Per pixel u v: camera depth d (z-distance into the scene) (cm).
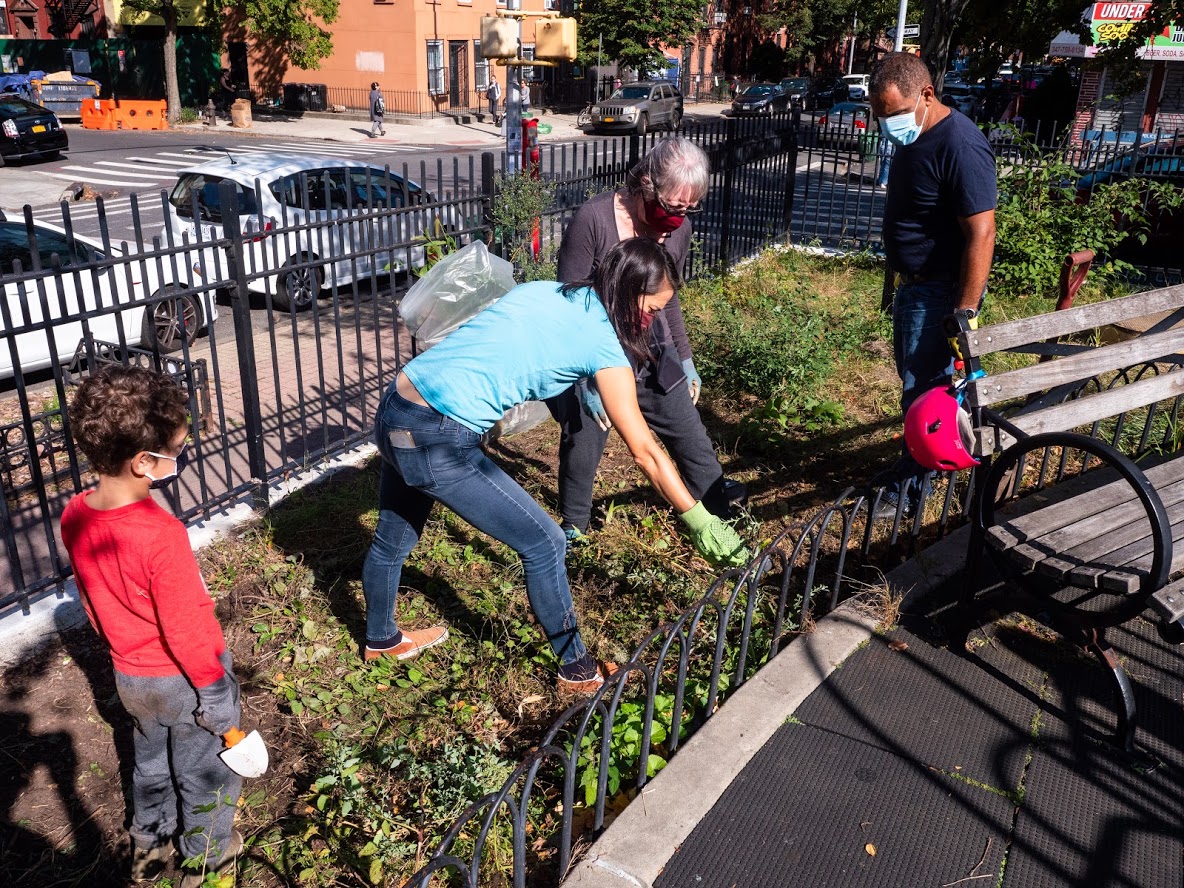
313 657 356
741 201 974
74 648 367
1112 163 962
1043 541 300
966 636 329
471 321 286
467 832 266
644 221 358
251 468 470
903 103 384
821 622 344
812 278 959
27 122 2159
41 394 694
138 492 225
